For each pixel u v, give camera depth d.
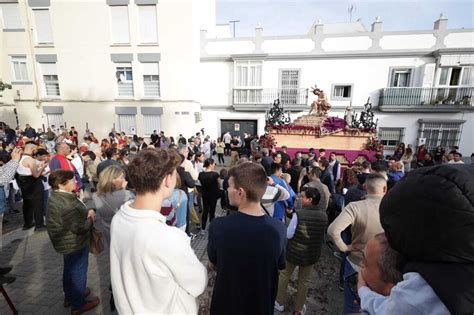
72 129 14.30
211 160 5.19
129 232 1.20
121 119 15.40
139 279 1.16
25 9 14.47
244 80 15.99
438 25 13.94
